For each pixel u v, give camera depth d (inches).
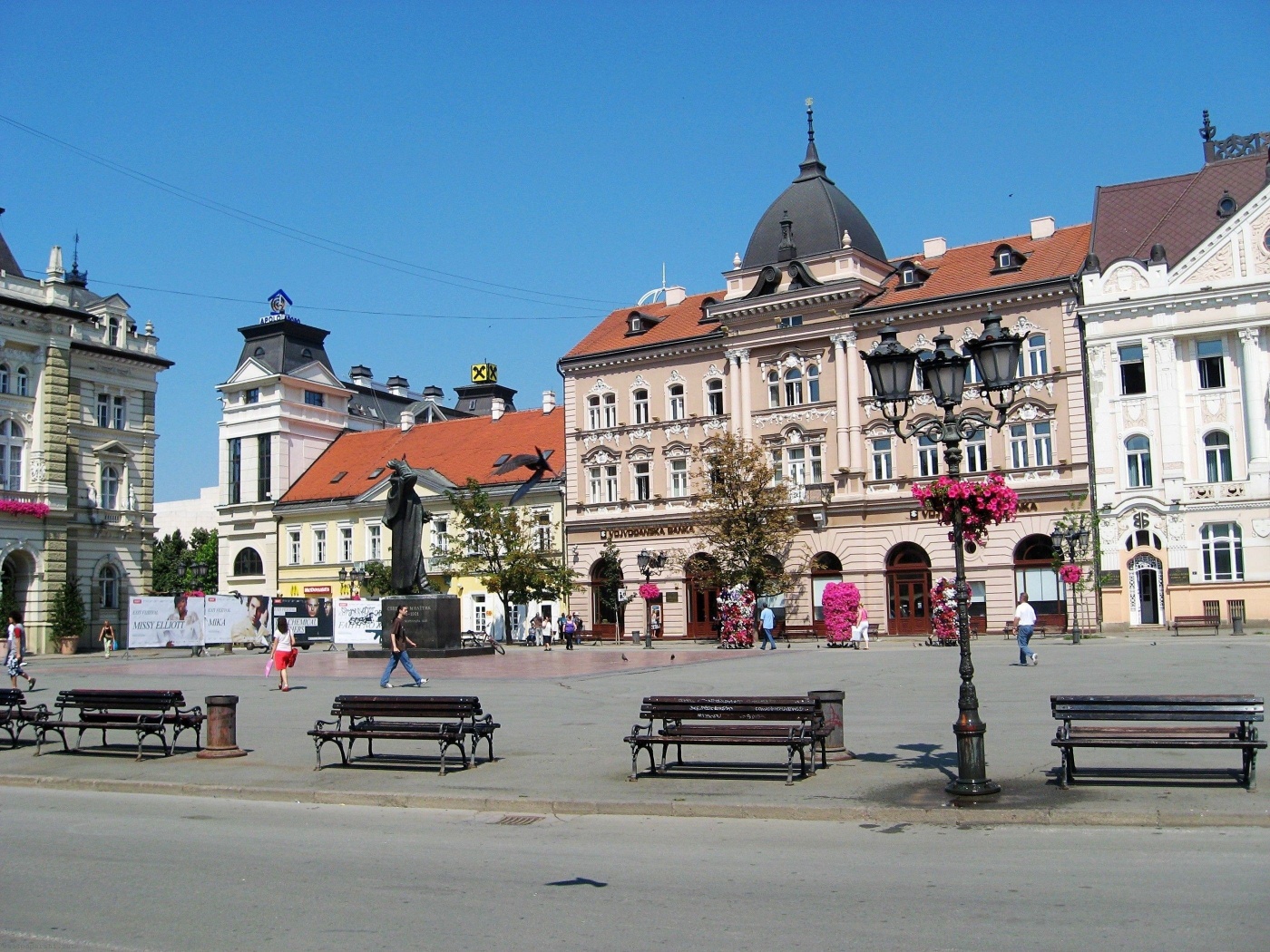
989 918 395.2
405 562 1876.2
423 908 422.6
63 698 875.4
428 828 585.6
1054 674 1259.2
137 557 2974.9
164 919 412.5
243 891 451.5
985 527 671.1
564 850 526.0
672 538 2711.6
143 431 3029.0
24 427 2687.0
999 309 2348.7
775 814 590.2
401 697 756.0
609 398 2839.6
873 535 2442.2
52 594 2679.6
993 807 570.9
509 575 2642.7
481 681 1354.6
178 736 929.5
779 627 2514.8
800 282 2544.3
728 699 687.1
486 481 3036.4
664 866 487.8
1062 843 511.8
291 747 858.8
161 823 609.3
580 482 2849.4
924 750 759.1
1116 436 2247.8
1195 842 505.4
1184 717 602.2
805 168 2751.0
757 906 418.0
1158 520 2206.0
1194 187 2406.5
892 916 400.5
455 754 801.6
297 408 3447.3
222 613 2501.2
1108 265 2289.6
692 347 2701.8
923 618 2396.7
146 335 3063.5
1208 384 2214.6
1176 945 359.6
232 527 3440.0
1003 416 679.1
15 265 2770.7
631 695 1180.5
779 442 2566.4
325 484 3356.3
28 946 383.2
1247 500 2146.9
